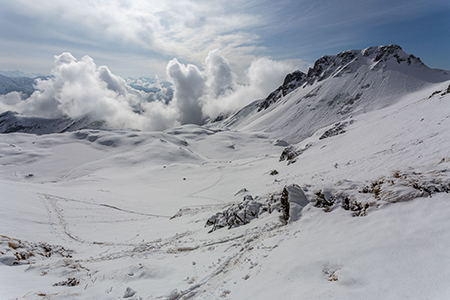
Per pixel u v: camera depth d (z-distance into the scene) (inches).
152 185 2674.7
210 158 5551.2
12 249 523.5
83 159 4805.6
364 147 1199.6
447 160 553.9
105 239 855.1
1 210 945.5
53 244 723.4
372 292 241.8
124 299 328.8
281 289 294.5
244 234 570.6
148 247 667.4
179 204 1594.5
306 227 485.1
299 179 1137.4
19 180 3782.0
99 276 423.8
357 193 517.7
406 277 247.1
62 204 1301.7
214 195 1733.5
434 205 369.4
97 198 1632.6
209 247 546.6
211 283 358.9
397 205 418.6
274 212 642.8
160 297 330.6
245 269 382.0
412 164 629.9
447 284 217.6
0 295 314.7
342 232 407.8
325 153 1566.2
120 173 3718.0
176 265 452.8
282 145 6048.2
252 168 2573.8
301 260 348.8
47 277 417.1
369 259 299.0
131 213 1371.8
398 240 317.7
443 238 285.9
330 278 289.6
